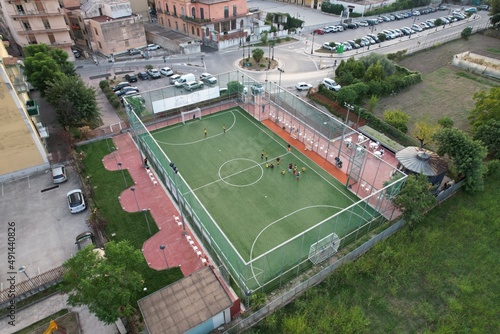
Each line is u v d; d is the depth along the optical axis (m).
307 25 100.38
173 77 67.56
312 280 30.75
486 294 30.59
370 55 68.19
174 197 40.28
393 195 36.16
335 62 74.19
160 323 24.86
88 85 64.75
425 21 108.19
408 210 35.47
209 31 84.12
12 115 38.78
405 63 77.12
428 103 61.09
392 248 33.97
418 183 35.88
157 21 99.50
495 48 84.81
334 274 31.27
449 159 42.69
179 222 37.28
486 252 34.22
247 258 33.09
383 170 42.09
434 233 35.38
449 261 33.03
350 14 109.44
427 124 49.47
